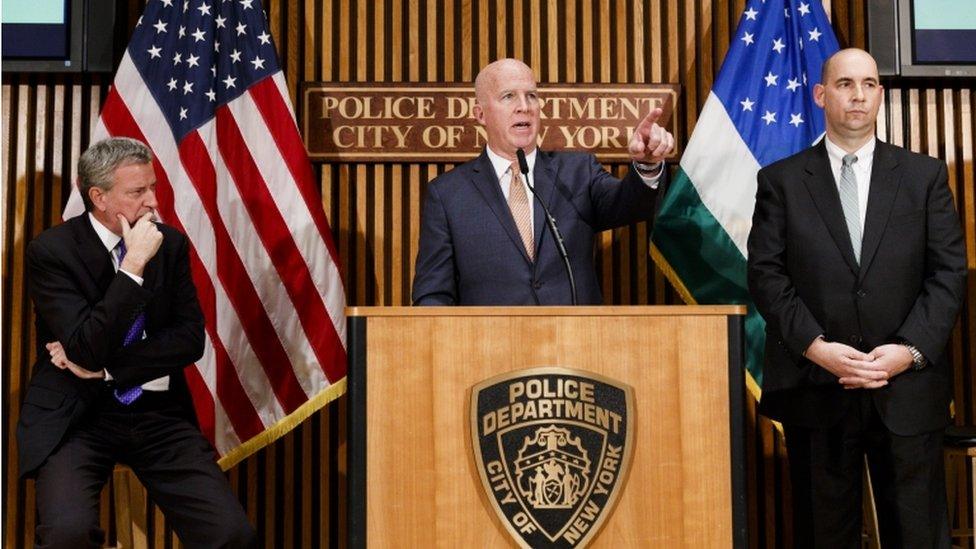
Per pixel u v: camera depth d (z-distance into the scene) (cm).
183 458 377
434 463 276
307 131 511
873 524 436
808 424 363
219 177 482
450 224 406
